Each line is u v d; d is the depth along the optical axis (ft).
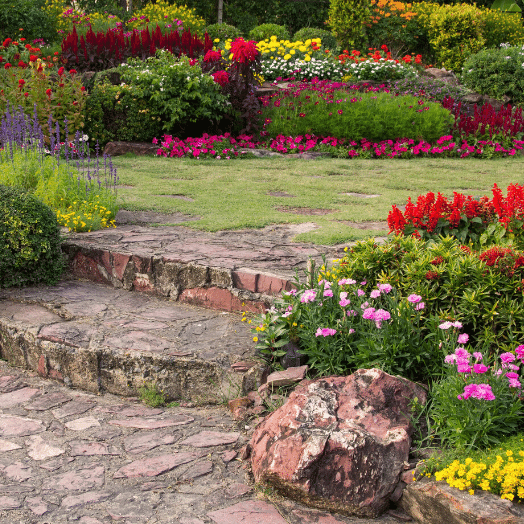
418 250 14.05
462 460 9.06
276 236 20.61
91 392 13.58
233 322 15.17
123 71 44.42
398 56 73.15
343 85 51.24
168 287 17.02
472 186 31.30
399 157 43.16
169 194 28.07
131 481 9.77
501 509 7.95
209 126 44.45
